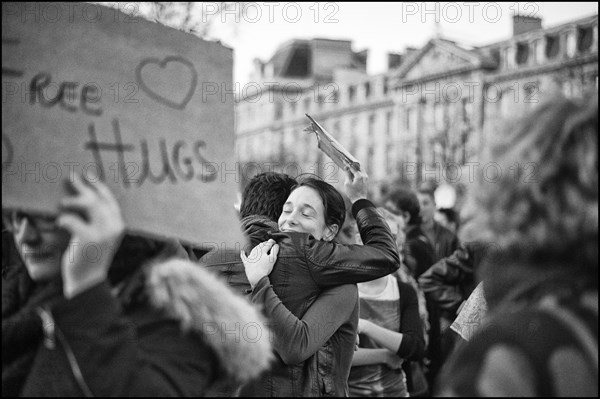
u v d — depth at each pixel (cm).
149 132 191
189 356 188
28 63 178
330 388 289
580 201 163
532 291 167
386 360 428
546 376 156
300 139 5256
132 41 191
